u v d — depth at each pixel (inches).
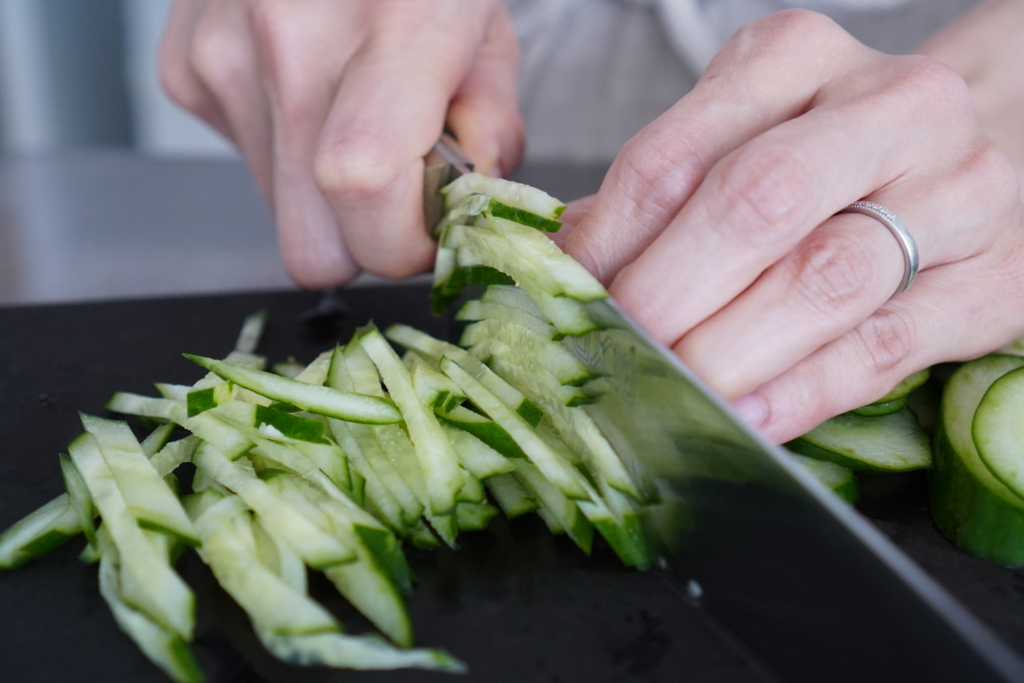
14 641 9.6
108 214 19.6
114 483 10.2
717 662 9.7
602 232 10.8
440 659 9.2
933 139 10.9
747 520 9.8
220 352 13.6
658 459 10.3
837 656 9.4
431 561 10.4
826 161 10.1
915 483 11.6
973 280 11.4
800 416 10.5
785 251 10.1
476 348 11.8
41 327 13.9
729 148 10.7
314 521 10.0
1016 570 10.6
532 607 10.1
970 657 8.7
